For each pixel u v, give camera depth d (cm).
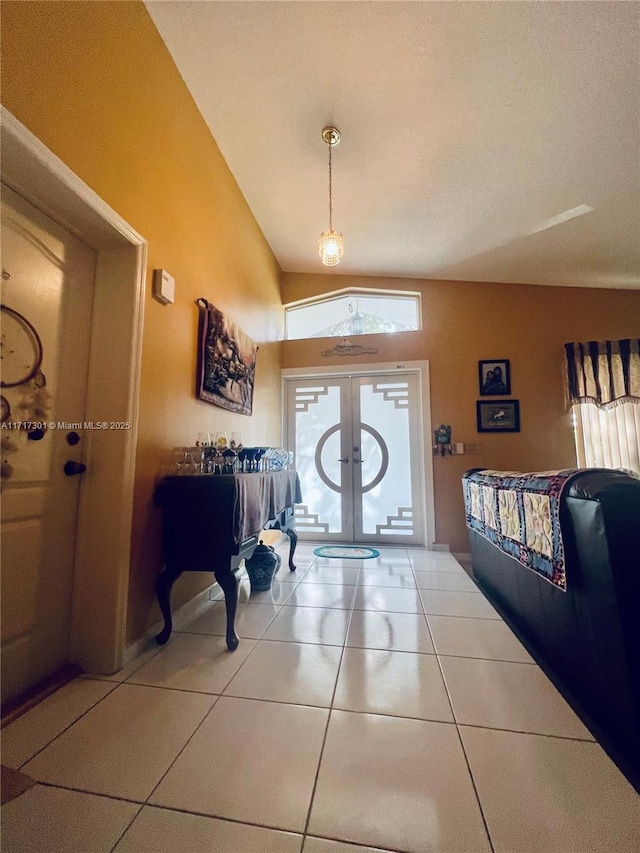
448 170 252
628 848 81
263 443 356
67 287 153
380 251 357
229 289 278
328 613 210
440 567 302
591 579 120
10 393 129
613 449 340
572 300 371
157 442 184
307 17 175
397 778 99
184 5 177
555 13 160
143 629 170
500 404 369
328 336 415
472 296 389
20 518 133
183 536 178
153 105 186
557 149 224
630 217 269
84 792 95
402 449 393
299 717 124
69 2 136
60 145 129
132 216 167
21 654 133
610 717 113
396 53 185
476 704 130
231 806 91
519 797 93
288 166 270
